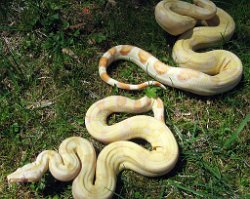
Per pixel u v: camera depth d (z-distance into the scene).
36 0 1.01
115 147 0.80
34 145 0.84
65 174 0.76
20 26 0.98
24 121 0.87
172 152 0.79
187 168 0.82
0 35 0.98
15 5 1.02
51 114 0.89
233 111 0.89
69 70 0.94
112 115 0.89
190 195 0.79
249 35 1.02
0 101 0.89
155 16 0.96
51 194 0.79
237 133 0.82
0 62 0.93
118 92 0.92
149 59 0.92
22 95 0.91
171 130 0.87
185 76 0.87
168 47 0.99
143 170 0.79
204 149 0.84
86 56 0.96
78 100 0.90
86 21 1.01
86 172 0.77
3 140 0.85
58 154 0.78
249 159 0.83
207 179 0.81
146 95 0.88
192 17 0.99
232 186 0.80
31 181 0.77
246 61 0.97
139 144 0.85
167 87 0.91
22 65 0.94
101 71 0.92
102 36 0.99
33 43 0.97
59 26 0.99
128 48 0.95
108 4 1.04
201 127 0.87
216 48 1.00
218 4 1.08
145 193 0.79
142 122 0.83
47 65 0.94
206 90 0.88
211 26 1.01
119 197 0.78
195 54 0.93
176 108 0.90
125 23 1.01
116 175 0.79
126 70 0.95
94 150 0.80
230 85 0.89
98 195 0.74
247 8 1.07
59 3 1.03
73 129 0.86
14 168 0.82
